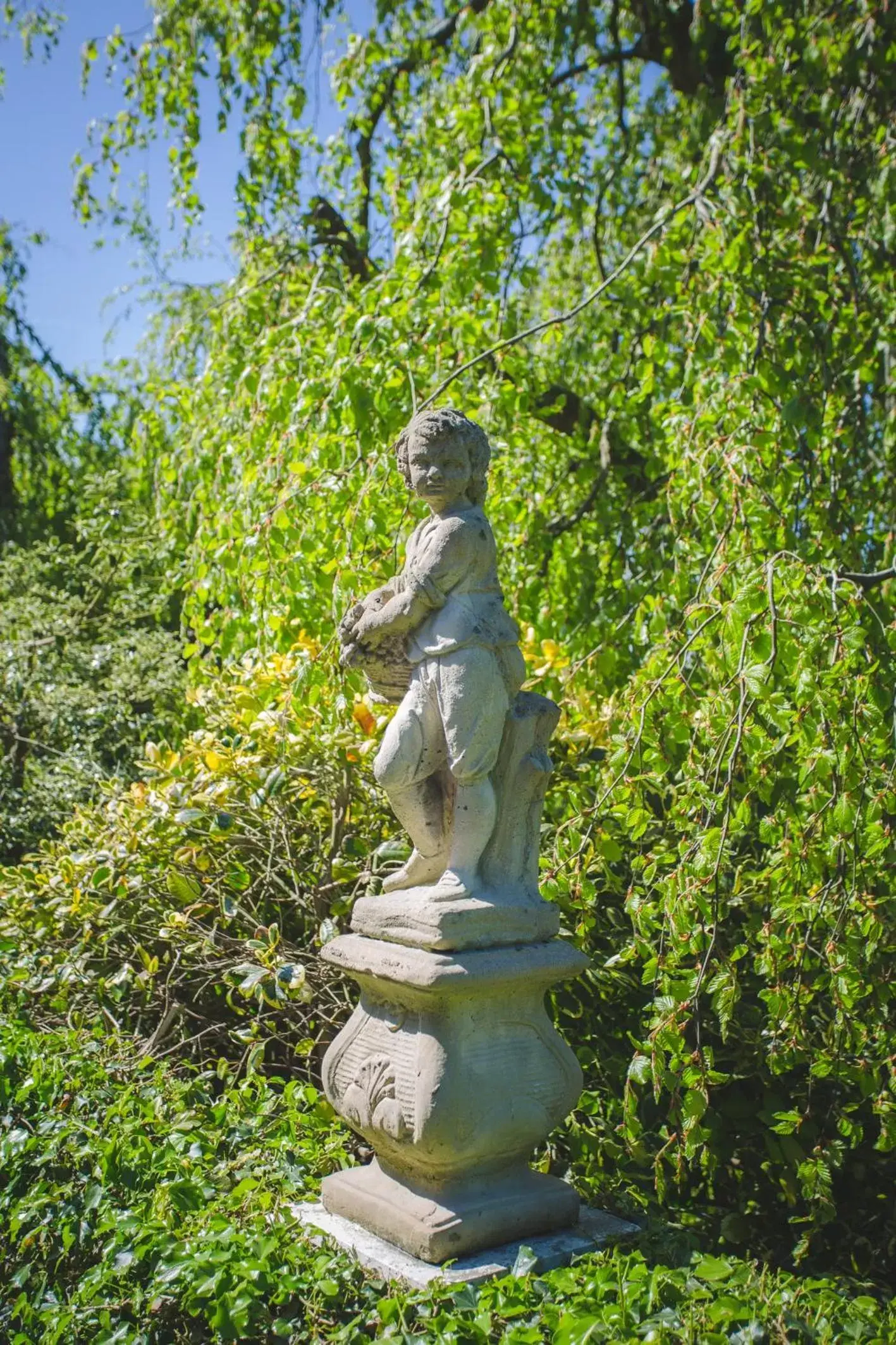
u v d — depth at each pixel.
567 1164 3.99
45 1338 2.89
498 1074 3.04
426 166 7.55
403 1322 2.60
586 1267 2.79
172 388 7.26
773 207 5.68
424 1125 2.92
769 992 3.74
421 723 3.09
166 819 4.62
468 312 5.91
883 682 4.08
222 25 7.96
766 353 5.19
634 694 4.18
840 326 5.54
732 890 4.25
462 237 5.96
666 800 4.80
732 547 4.46
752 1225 4.23
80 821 5.26
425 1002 3.00
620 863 4.57
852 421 5.79
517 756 3.20
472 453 3.17
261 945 4.34
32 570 9.01
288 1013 4.57
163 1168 3.29
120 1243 2.97
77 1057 4.04
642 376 5.81
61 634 8.03
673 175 7.59
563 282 9.48
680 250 5.65
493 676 3.07
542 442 7.43
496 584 3.19
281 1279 2.74
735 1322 2.57
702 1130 3.60
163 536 7.66
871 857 3.70
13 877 5.11
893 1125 3.65
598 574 6.41
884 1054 3.79
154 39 8.02
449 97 7.69
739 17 6.29
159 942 4.78
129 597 8.80
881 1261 4.18
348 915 4.53
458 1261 2.93
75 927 4.88
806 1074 4.30
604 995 4.30
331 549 5.06
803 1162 3.80
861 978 3.67
